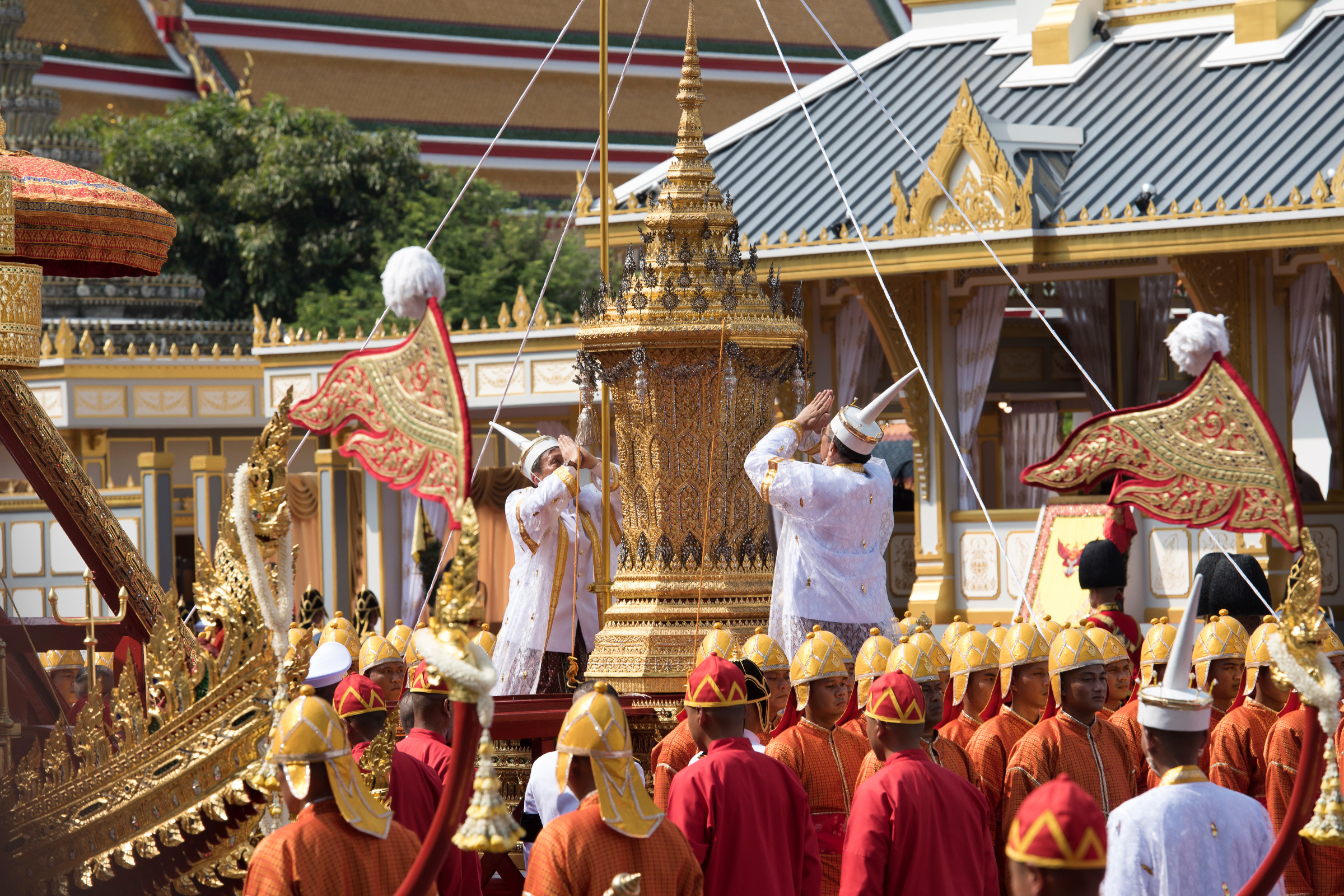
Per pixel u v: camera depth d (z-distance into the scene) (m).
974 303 23.00
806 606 9.63
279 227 47.75
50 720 9.89
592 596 11.16
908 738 7.23
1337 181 19.17
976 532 22.80
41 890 7.58
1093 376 26.08
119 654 10.29
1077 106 23.72
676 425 10.26
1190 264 21.19
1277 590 20.45
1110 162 22.02
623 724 6.18
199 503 28.05
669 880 6.15
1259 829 6.61
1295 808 6.16
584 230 24.39
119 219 8.78
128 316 41.50
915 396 23.08
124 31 65.12
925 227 21.58
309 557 28.25
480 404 29.52
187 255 48.09
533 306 46.50
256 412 37.19
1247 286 21.22
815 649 8.40
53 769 7.71
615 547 11.77
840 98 26.31
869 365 25.41
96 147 46.56
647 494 10.34
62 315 40.66
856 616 9.66
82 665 10.16
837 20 76.81
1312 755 6.13
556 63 72.25
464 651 5.25
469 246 47.84
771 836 7.14
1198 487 5.86
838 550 9.70
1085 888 4.27
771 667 8.86
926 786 7.14
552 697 10.38
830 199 23.56
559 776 6.23
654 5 73.81
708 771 7.07
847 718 8.94
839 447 9.90
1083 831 4.27
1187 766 6.67
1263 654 9.10
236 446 37.84
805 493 9.57
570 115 72.19
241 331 41.88
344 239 48.03
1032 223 20.78
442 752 7.84
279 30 67.75
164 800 7.19
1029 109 24.06
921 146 24.12
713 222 10.38
